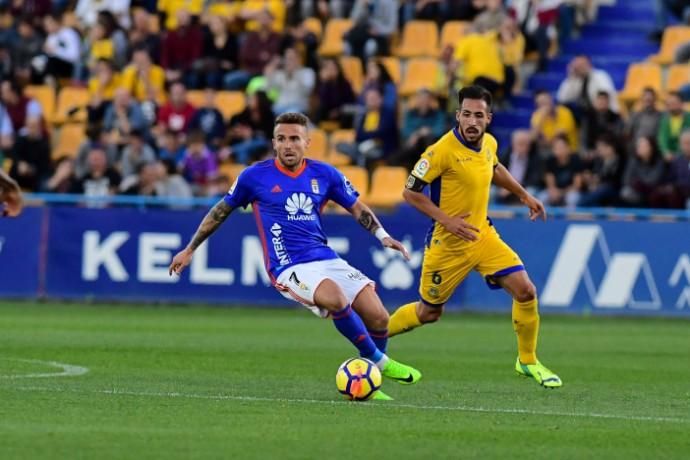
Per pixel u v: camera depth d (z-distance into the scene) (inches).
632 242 2743.6
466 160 1562.5
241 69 3476.9
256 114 3211.1
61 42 3654.0
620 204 2861.7
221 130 3235.7
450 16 3496.6
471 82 3186.5
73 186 3085.6
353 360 1366.9
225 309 2802.7
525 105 3331.7
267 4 3604.8
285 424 1158.3
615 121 3046.3
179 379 1541.6
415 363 1833.2
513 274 1565.0
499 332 2390.5
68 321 2429.9
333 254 1433.3
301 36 3403.1
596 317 2741.1
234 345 2034.9
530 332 1561.3
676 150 2960.1
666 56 3390.7
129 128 3193.9
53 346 1941.4
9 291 2908.5
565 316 2753.4
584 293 2760.8
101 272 2876.5
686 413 1320.1
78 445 1021.2
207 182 3070.9
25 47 3649.1
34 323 2372.0
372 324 1428.4
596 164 2910.9
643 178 2849.4
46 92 3572.8
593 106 3065.9
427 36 3494.1
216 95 3427.7
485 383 1583.4
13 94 3292.3
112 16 3678.6
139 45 3555.6
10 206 1723.7
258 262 2844.5
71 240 2886.3
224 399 1342.3
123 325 2372.0
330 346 2044.8
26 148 3235.7
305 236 1423.5
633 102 3294.8
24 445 1015.0
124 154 3105.3
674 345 2187.5
